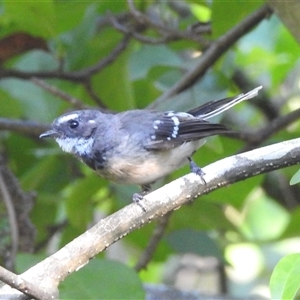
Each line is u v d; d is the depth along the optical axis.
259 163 7.83
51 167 12.55
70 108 12.74
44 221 12.85
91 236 7.46
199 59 12.05
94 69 11.77
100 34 12.32
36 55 12.76
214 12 11.38
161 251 13.10
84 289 8.44
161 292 12.46
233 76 14.60
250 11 11.48
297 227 11.38
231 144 12.14
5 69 11.62
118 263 8.69
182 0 12.56
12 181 11.96
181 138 9.70
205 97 11.02
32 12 10.68
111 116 10.09
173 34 11.54
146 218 7.69
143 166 9.68
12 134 13.16
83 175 13.10
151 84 12.89
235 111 14.78
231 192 11.34
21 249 11.80
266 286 14.53
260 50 14.95
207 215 12.36
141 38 11.73
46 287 7.00
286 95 15.66
